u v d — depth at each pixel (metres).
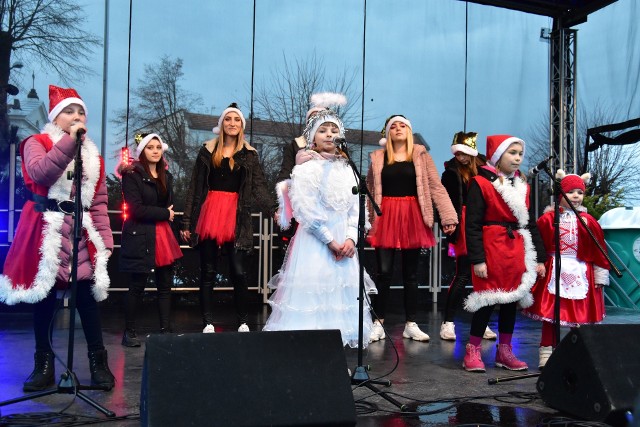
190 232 4.95
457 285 5.18
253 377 2.36
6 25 6.57
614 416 2.71
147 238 4.64
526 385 3.65
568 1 7.93
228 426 2.24
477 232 3.97
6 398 3.19
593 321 4.10
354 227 3.47
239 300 5.03
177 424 2.20
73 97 3.46
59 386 2.96
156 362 2.29
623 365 2.80
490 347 4.89
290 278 3.38
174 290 7.07
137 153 4.87
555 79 8.23
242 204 4.95
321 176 3.41
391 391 3.48
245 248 4.94
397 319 6.45
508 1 7.92
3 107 6.55
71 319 3.02
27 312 6.47
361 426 2.83
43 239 3.22
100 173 3.46
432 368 4.10
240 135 5.00
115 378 3.63
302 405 2.35
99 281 3.36
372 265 7.50
